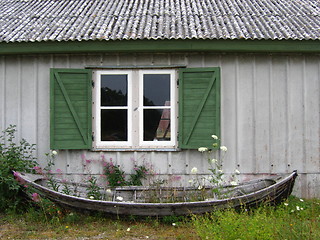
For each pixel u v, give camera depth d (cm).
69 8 809
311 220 513
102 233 502
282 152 669
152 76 682
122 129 682
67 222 538
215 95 659
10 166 595
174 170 671
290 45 630
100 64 681
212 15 738
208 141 659
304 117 670
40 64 688
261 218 451
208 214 516
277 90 671
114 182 654
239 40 625
